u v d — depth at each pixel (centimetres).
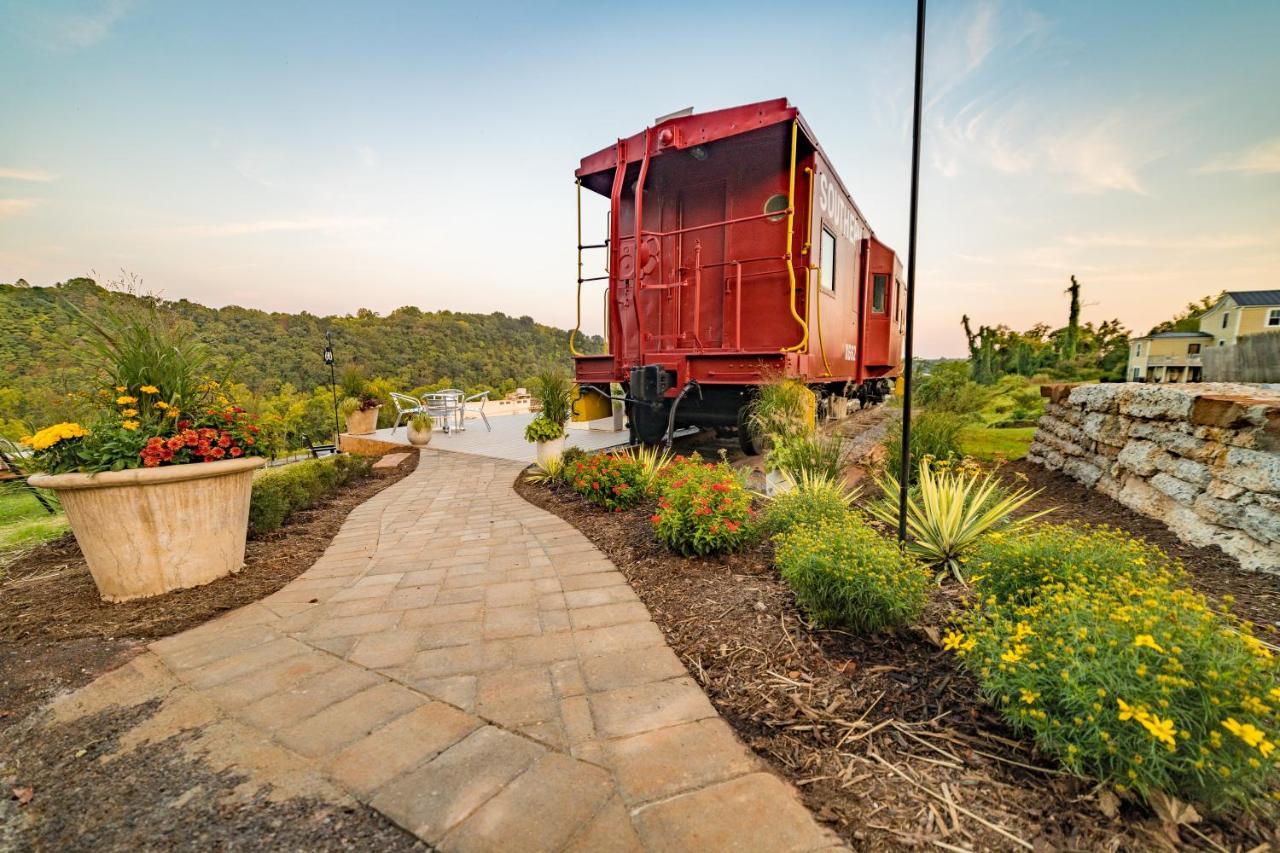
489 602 263
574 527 412
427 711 169
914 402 830
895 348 1116
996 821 116
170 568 280
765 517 336
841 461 480
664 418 707
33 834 119
